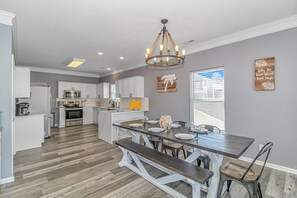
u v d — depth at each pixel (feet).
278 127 8.37
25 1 6.29
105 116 14.55
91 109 24.00
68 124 21.62
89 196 6.39
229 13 7.32
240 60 9.67
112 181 7.54
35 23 8.14
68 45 11.55
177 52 7.13
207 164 7.47
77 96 23.09
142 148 8.28
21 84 11.88
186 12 7.19
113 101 22.15
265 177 7.70
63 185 7.17
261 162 8.97
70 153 11.27
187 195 6.55
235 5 6.68
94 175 8.09
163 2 6.43
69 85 22.41
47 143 13.75
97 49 12.48
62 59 15.65
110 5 6.61
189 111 12.59
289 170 8.07
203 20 7.97
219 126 11.05
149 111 16.16
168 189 6.66
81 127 21.01
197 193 5.50
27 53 13.46
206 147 5.57
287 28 8.02
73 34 9.59
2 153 7.24
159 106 15.12
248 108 9.41
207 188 6.76
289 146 8.07
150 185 7.22
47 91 15.90
